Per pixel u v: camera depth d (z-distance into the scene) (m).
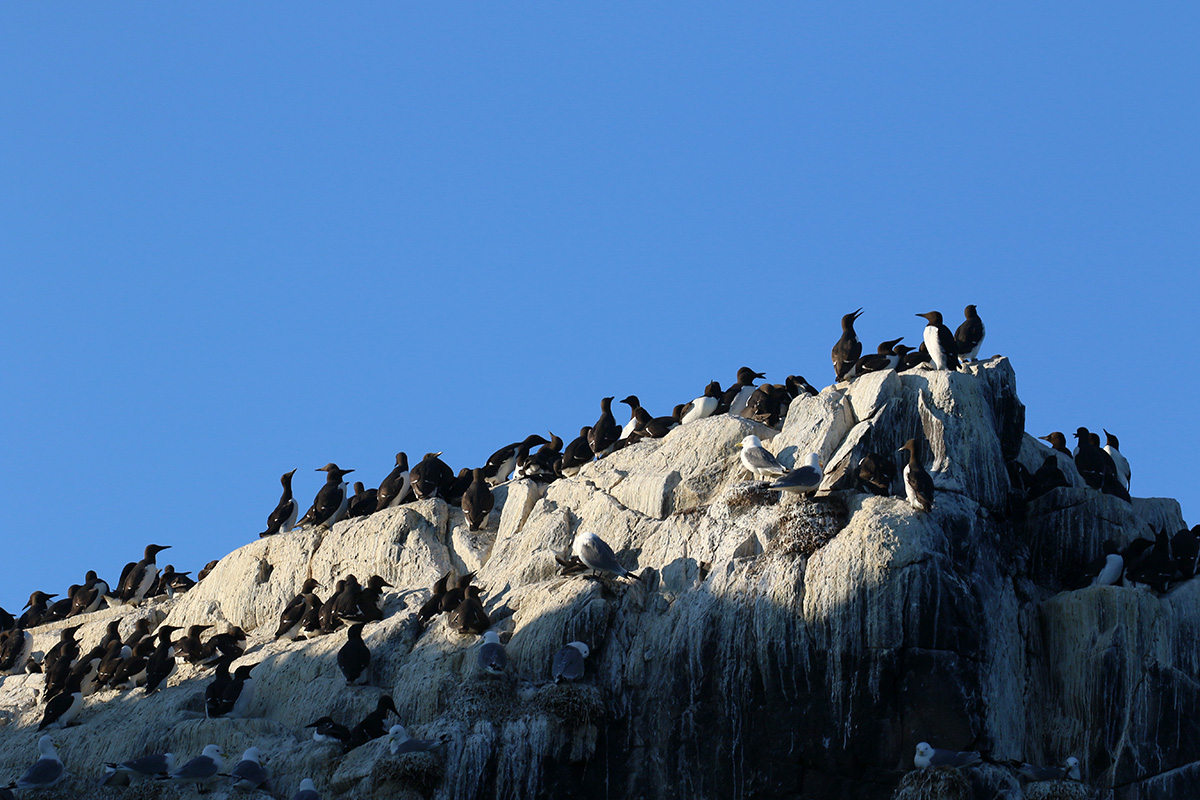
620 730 27.78
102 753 30.19
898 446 29.73
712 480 31.11
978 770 25.17
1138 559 28.47
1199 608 28.16
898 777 25.77
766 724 26.67
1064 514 30.47
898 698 25.91
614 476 32.62
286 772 27.91
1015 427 31.50
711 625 27.41
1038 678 28.19
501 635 29.45
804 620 26.55
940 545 26.66
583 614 28.48
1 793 28.72
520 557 32.03
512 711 27.41
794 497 28.17
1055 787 25.48
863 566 26.28
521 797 26.73
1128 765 27.00
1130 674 27.38
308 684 30.94
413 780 26.28
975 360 32.56
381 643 30.81
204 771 27.42
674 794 27.17
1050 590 29.98
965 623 26.14
